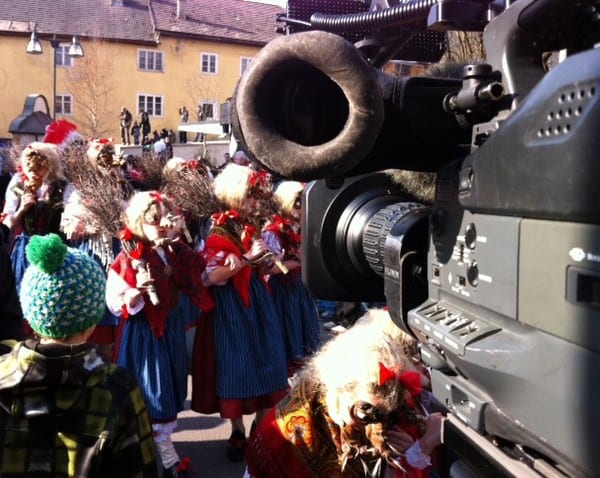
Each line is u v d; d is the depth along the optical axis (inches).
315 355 74.2
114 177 184.9
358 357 65.9
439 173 54.5
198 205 238.5
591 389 35.5
